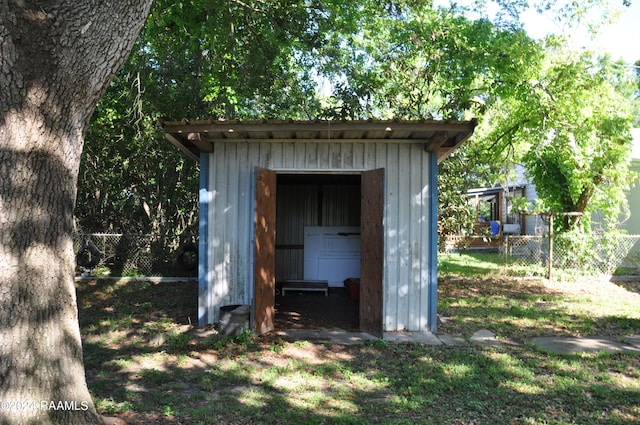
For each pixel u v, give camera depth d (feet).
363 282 22.82
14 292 9.51
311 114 43.55
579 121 36.76
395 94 41.14
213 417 12.95
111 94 37.63
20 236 9.61
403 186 22.94
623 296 32.14
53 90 9.92
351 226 37.37
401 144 22.95
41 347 9.75
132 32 10.88
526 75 36.27
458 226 42.73
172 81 41.19
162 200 44.60
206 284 23.31
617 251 39.24
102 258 39.75
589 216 40.47
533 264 40.96
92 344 20.48
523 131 40.75
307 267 37.04
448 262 50.26
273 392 15.03
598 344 20.62
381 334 21.26
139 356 18.71
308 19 33.81
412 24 37.29
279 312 27.40
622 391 15.01
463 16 37.50
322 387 15.53
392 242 22.81
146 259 39.88
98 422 10.87
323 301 31.22
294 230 37.42
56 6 9.84
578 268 38.63
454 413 13.43
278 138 22.76
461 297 31.48
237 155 23.32
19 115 9.58
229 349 19.66
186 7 30.50
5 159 9.50
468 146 43.60
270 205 23.04
